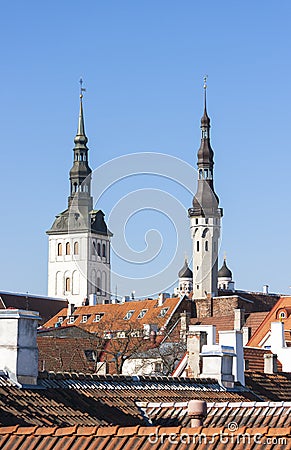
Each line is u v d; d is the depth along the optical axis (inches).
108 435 944.9
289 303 4569.4
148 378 1514.5
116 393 1395.2
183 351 3614.7
